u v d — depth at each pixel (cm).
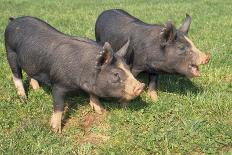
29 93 322
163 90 328
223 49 422
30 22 299
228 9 699
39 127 264
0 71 361
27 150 240
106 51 242
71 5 768
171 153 245
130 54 312
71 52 264
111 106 300
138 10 683
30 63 286
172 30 280
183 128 267
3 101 301
